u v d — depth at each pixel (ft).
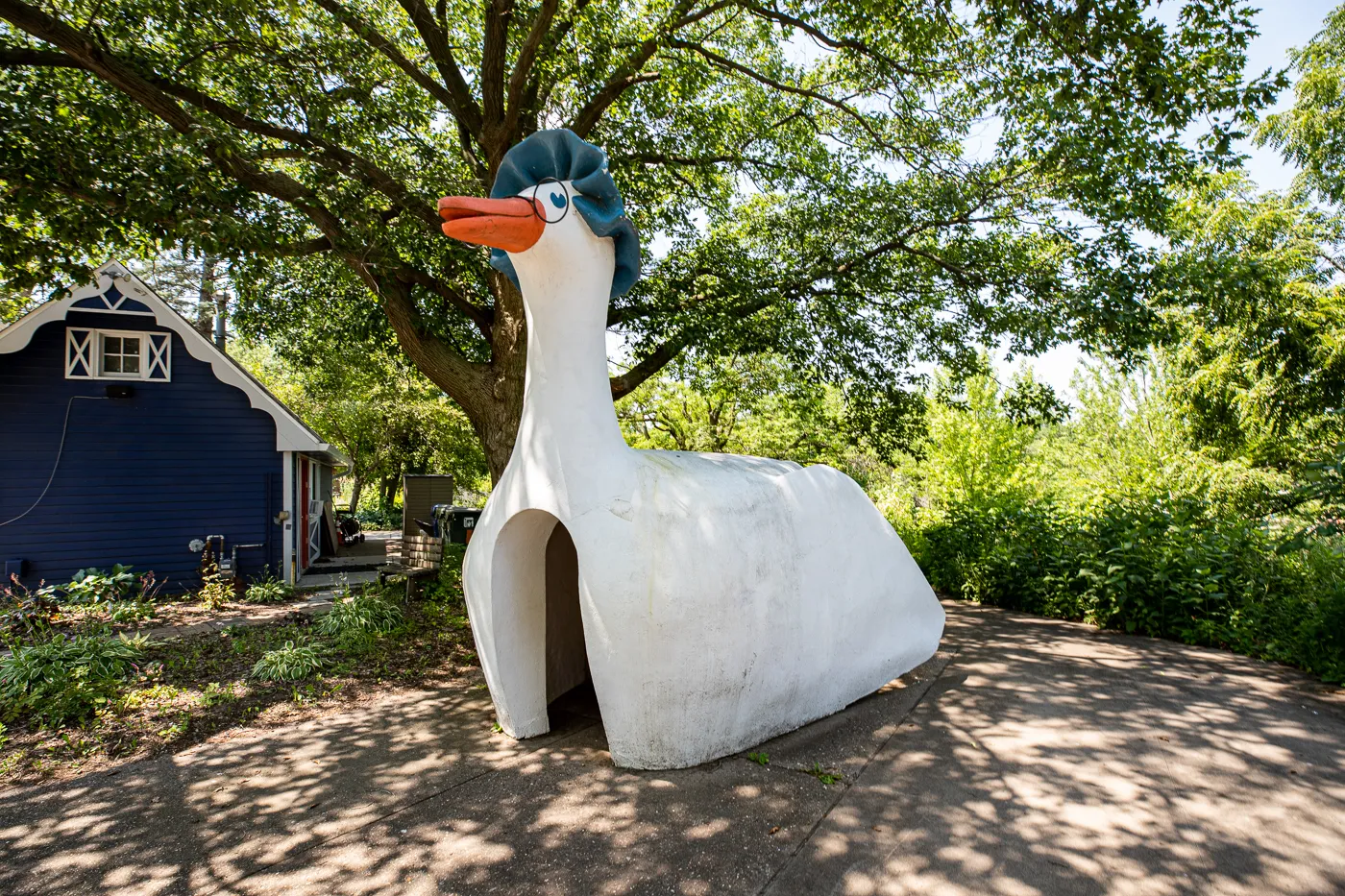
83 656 16.55
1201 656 18.17
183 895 8.05
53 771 11.89
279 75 21.02
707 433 54.65
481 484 92.32
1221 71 18.47
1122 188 23.17
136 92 17.78
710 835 9.14
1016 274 26.58
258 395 30.27
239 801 10.49
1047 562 24.29
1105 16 17.44
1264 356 38.55
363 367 41.14
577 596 16.07
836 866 8.42
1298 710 13.99
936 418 41.06
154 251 21.20
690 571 10.75
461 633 21.52
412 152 24.57
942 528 29.17
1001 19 18.92
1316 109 46.55
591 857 8.68
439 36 21.58
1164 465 35.12
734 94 29.66
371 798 10.44
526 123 24.17
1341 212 50.26
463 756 11.96
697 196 30.63
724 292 27.32
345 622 21.21
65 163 16.71
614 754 11.19
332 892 8.04
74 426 27.78
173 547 29.09
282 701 15.53
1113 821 9.51
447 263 23.59
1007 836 9.11
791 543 12.66
